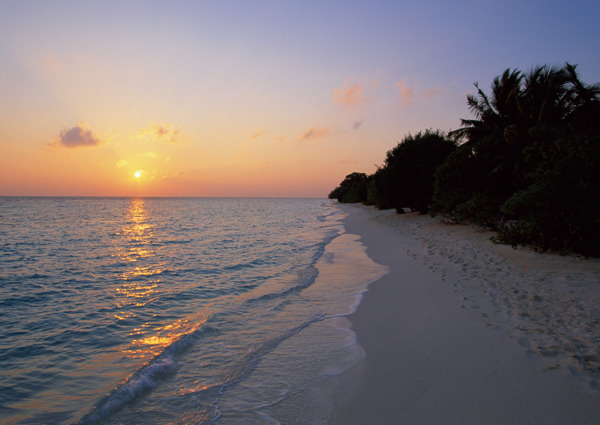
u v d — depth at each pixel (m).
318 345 6.07
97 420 4.14
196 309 8.78
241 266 14.64
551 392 3.83
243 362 5.54
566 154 10.70
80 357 6.11
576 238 9.87
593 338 4.87
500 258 10.79
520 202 10.28
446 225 20.83
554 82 17.72
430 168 27.45
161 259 16.92
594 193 9.55
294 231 30.91
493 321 5.98
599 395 3.66
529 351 4.76
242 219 49.97
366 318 7.23
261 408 4.28
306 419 4.01
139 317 8.26
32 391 4.97
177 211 78.12
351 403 4.21
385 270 11.76
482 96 22.00
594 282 7.37
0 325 7.86
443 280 9.07
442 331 5.92
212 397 4.58
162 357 5.75
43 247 21.95
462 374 4.49
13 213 65.69
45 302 9.77
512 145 19.08
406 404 4.03
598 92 16.91
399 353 5.38
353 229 28.31
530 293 7.20
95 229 34.84
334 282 10.72
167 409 4.35
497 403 3.79
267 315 7.85
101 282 12.19
